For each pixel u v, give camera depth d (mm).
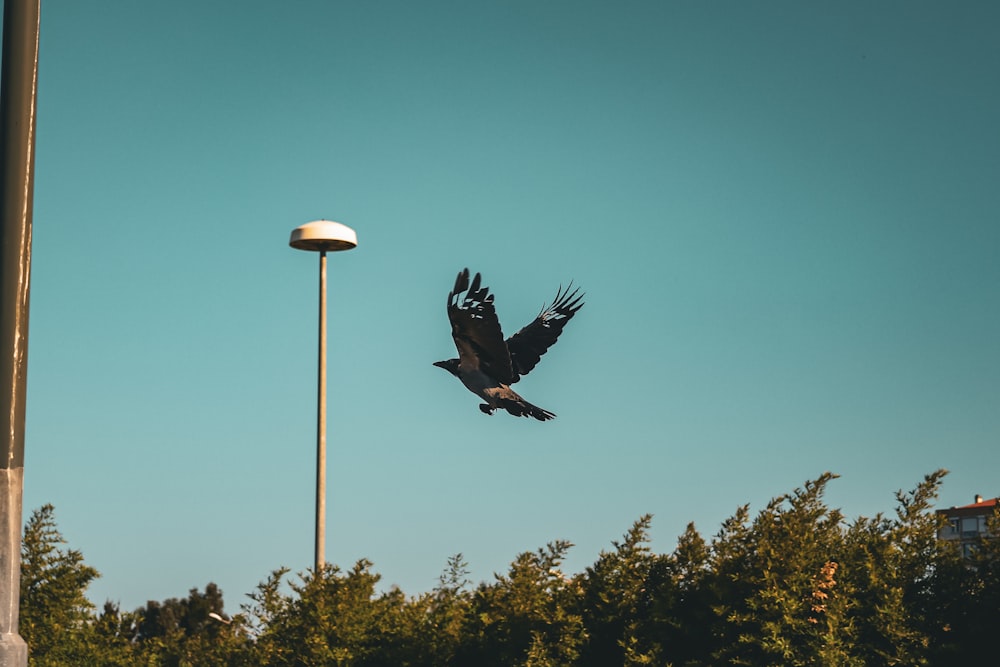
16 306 8367
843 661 13289
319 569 18406
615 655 15000
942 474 14469
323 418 20562
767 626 13492
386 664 17031
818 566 14008
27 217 8500
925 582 14086
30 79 8648
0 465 8203
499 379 12352
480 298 12102
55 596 18250
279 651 17422
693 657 14344
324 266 21281
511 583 15930
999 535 14164
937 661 13422
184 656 18938
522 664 14984
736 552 14398
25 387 8375
